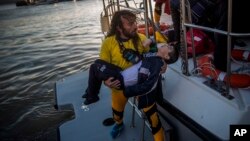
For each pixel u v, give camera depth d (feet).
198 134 7.70
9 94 21.47
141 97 7.95
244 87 7.72
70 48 35.14
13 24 67.00
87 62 28.19
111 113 11.82
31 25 61.82
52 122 16.56
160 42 11.92
